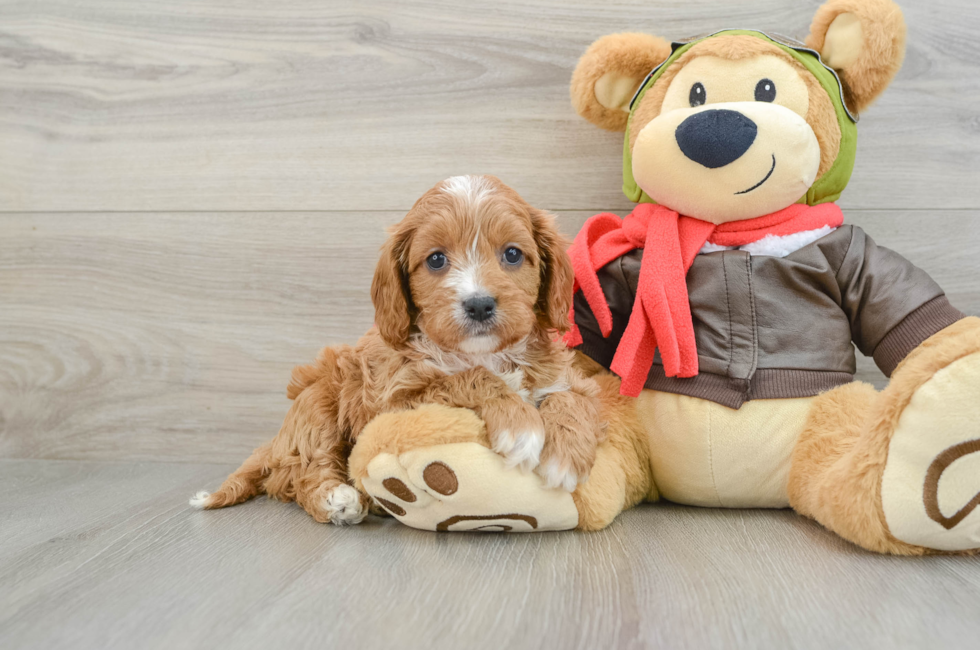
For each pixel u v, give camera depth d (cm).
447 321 142
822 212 177
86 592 127
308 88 229
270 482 186
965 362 130
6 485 211
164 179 236
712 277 172
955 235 210
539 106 222
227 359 236
